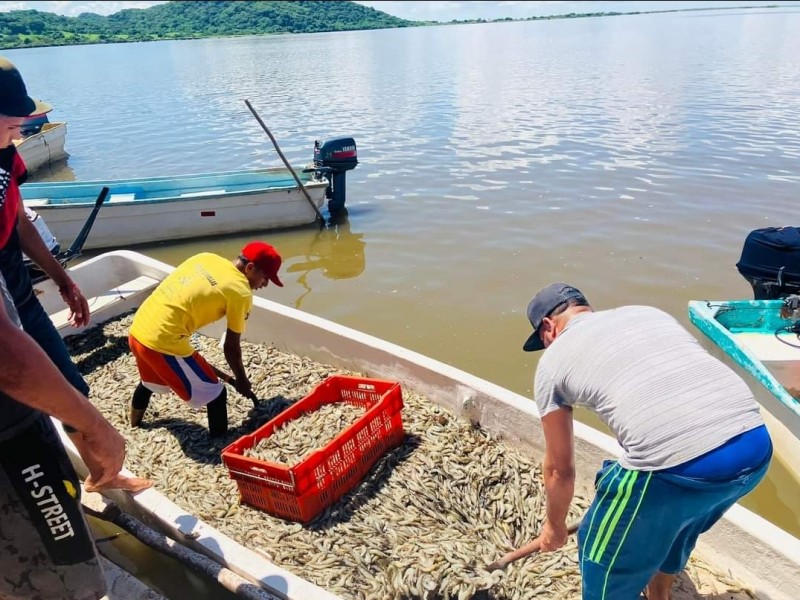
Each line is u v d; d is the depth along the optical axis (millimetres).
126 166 16250
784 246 5695
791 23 101562
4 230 3195
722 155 13750
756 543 3023
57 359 3637
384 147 16406
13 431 1866
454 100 24062
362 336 5113
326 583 3266
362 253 9703
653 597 2967
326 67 43656
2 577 2039
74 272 6500
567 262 8797
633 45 57094
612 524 2473
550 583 3182
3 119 2398
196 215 10547
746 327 5828
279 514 3756
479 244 9656
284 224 10938
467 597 2951
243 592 3111
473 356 6793
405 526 3643
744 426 2283
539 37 90062
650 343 2422
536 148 15328
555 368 2518
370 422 3998
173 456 4469
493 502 3834
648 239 9391
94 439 1871
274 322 5676
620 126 17500
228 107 25125
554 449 2590
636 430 2330
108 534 4012
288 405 4887
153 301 4289
